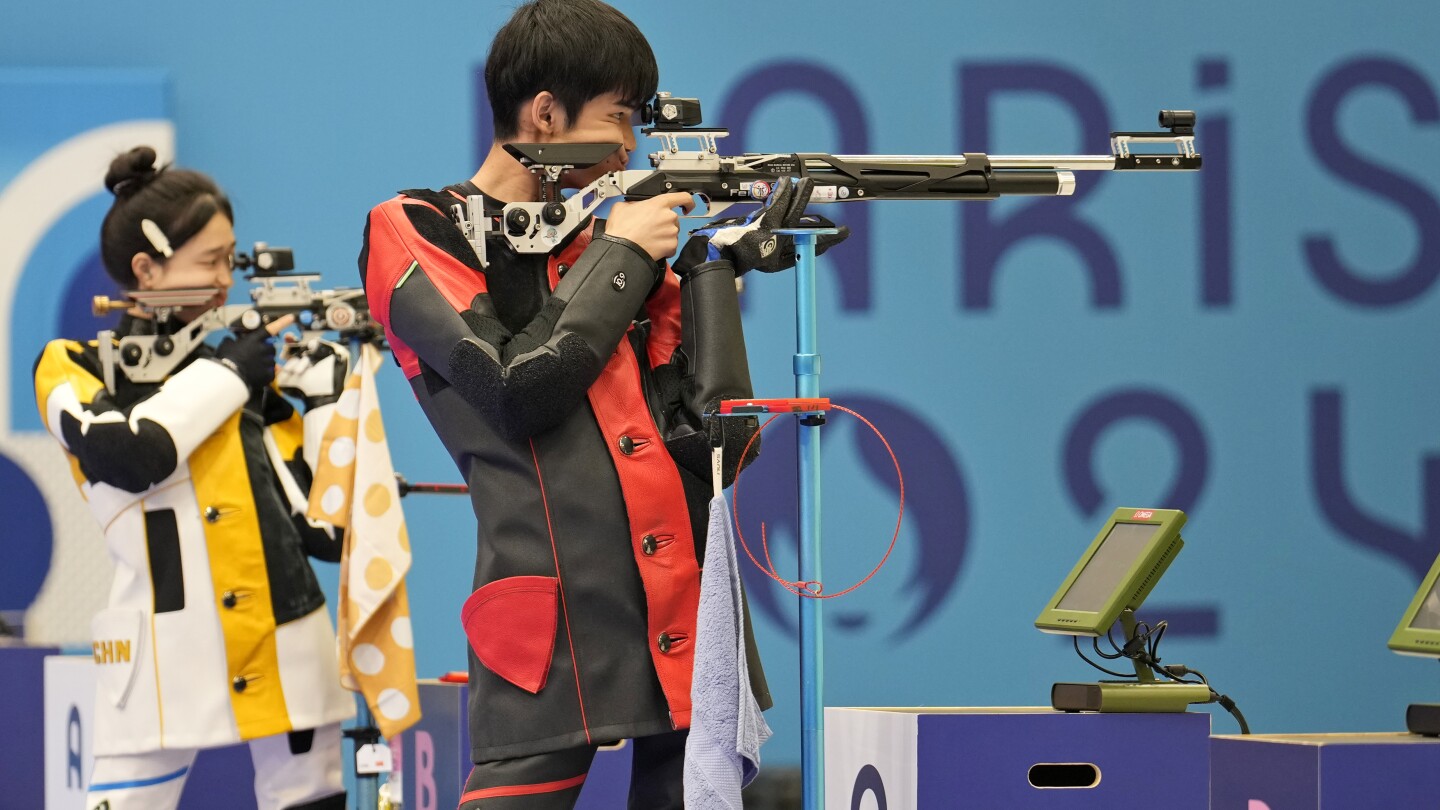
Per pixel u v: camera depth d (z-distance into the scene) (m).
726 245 5.82
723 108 14.54
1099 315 14.88
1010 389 14.73
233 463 9.14
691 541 5.67
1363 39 15.34
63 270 13.70
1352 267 15.25
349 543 9.38
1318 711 14.98
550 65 5.80
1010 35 14.92
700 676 5.36
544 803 5.44
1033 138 14.94
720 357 5.68
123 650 8.88
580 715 5.39
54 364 9.16
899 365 14.56
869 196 6.34
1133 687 6.87
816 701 5.70
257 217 13.99
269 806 9.13
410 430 14.05
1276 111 15.20
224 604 8.93
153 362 9.21
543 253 5.71
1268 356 15.08
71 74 13.73
